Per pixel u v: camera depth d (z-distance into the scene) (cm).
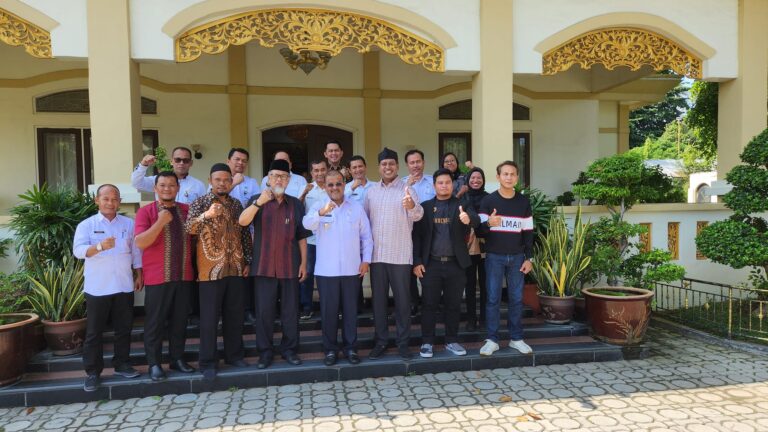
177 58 513
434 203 434
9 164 775
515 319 450
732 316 568
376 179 883
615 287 511
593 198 588
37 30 487
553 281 514
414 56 565
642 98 991
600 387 395
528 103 951
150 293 379
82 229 374
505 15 574
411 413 350
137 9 500
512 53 580
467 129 923
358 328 499
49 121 784
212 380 389
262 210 404
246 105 839
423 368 424
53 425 338
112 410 360
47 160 792
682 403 365
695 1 624
